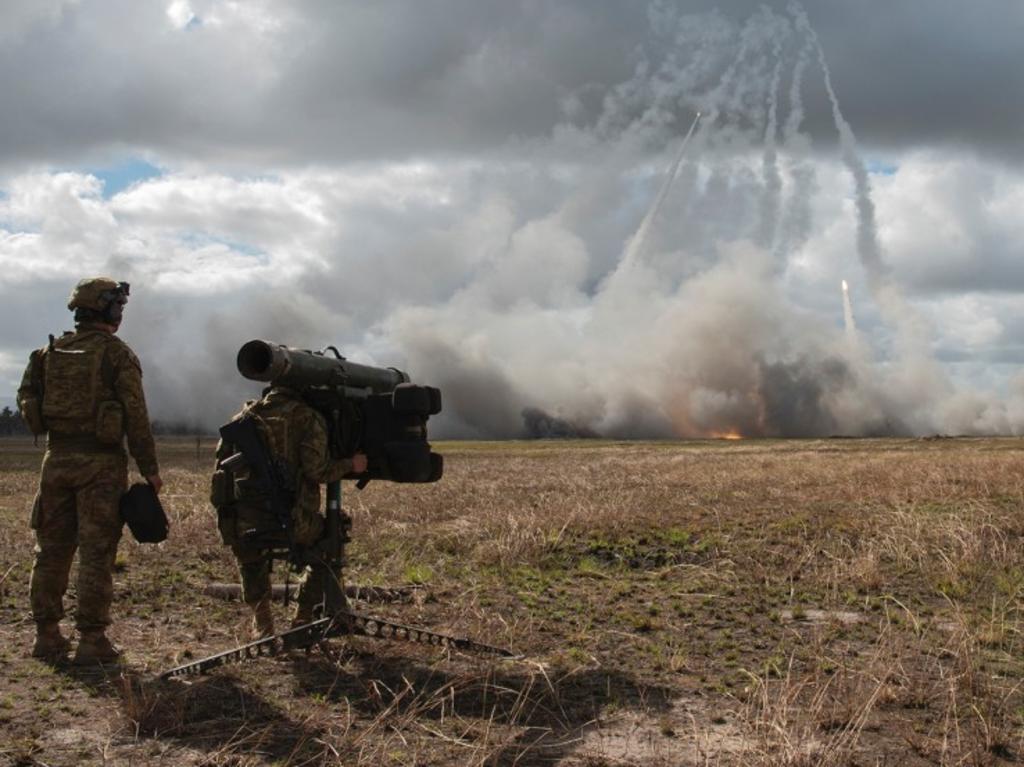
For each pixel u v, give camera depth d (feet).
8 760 16.62
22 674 21.66
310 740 17.57
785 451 177.88
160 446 263.90
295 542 22.30
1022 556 33.27
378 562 35.68
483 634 24.26
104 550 22.58
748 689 20.01
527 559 35.60
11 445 257.96
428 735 17.83
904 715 18.54
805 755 16.08
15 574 32.81
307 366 22.25
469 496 60.13
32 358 23.27
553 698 19.74
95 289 23.17
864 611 27.20
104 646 22.63
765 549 35.88
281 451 22.13
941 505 46.80
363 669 21.86
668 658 22.67
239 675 21.48
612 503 49.55
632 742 17.49
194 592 30.45
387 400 23.44
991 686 19.62
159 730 18.16
